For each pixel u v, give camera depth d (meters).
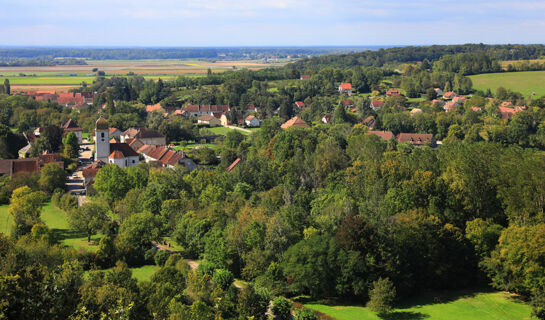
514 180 100.31
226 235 95.69
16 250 72.38
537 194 96.94
